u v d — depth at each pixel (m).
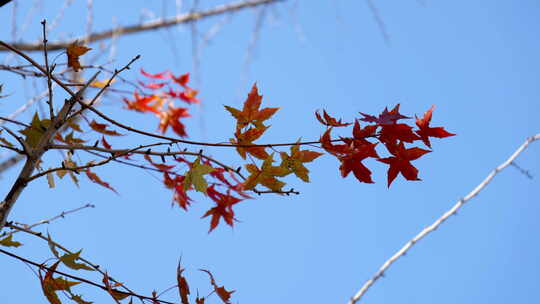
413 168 3.13
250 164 3.15
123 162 3.27
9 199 3.06
